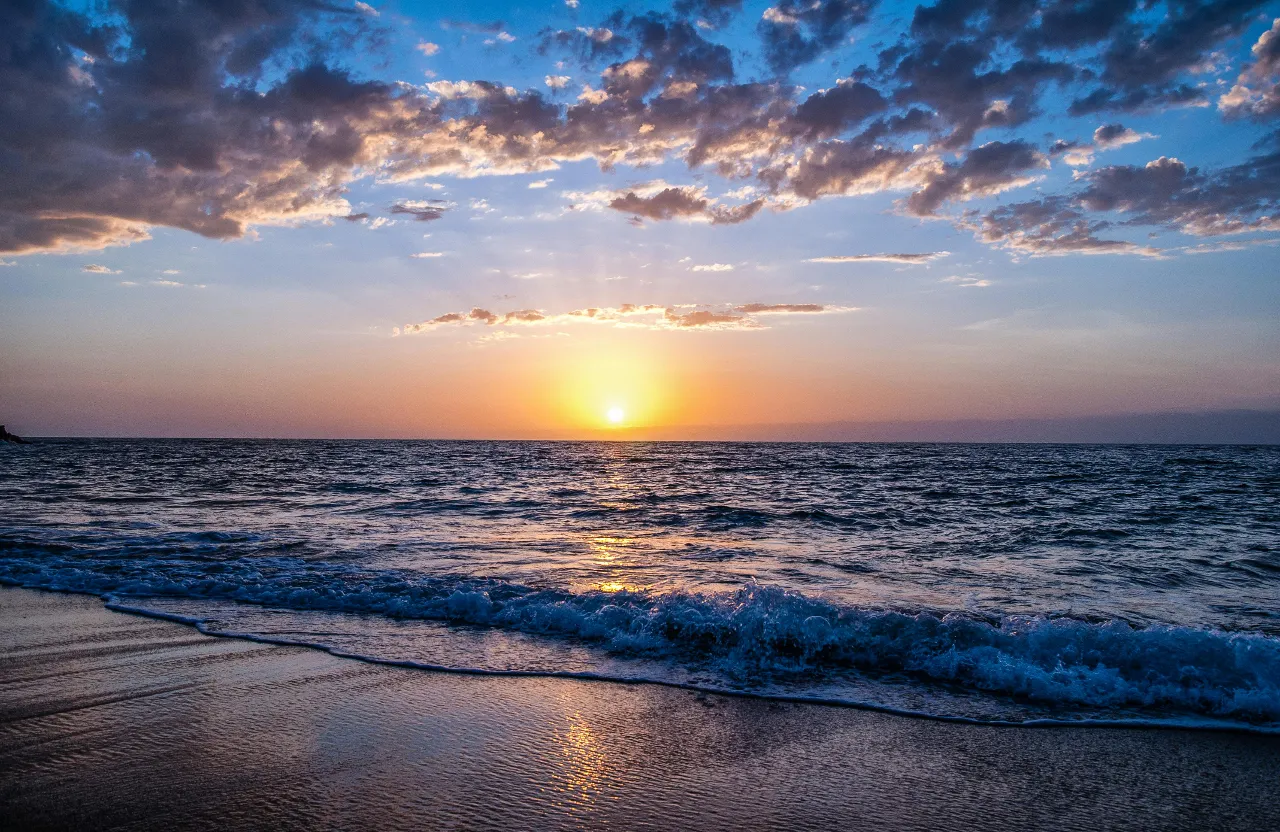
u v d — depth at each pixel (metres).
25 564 10.31
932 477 38.19
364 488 28.36
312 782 4.00
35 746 4.44
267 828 3.50
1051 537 15.00
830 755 4.49
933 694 5.60
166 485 28.25
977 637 6.36
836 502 23.39
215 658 6.31
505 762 4.31
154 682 5.66
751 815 3.72
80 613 7.88
